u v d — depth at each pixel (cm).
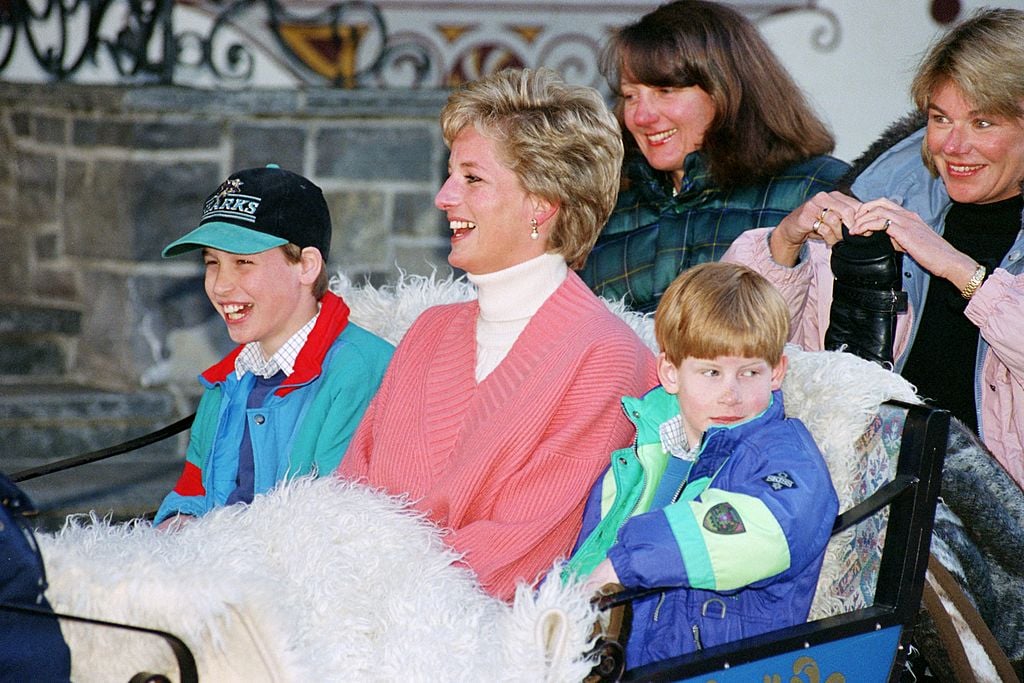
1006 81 1055
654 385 1010
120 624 762
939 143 1112
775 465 876
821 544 861
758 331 892
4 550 768
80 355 2430
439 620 845
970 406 1159
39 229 2467
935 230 1190
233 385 1125
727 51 1306
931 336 1182
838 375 983
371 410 1078
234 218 1073
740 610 906
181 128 2305
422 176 2364
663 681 823
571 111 988
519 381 986
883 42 2161
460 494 958
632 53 1331
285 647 808
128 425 2288
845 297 1103
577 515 971
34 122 2444
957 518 1032
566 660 808
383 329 1215
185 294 2345
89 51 2380
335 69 2395
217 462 1110
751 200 1348
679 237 1368
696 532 834
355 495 925
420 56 2395
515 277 1013
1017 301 1042
